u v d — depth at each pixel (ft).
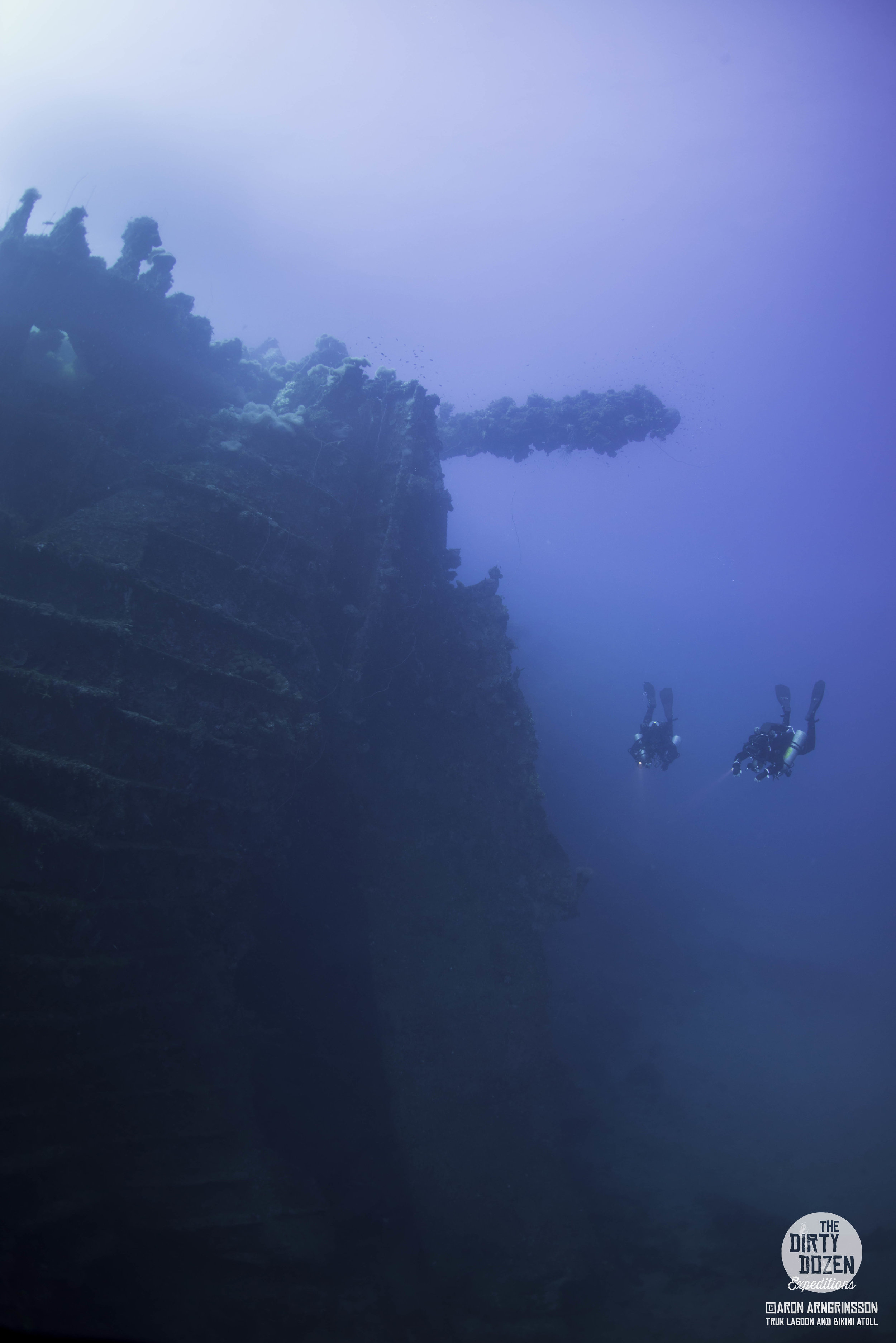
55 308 46.32
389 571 49.24
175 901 34.65
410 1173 37.45
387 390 58.39
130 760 33.63
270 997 39.32
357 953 43.78
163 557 39.29
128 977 31.68
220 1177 30.94
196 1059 33.09
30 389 44.01
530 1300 34.27
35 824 29.60
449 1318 32.37
